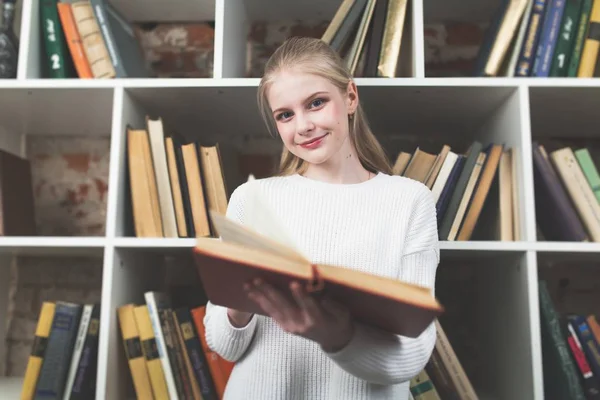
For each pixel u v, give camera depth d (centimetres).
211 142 178
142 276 152
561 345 127
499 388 146
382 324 73
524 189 129
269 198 101
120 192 135
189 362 133
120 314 133
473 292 172
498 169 138
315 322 68
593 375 129
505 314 141
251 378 92
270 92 97
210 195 139
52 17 146
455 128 169
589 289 170
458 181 136
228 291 72
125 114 139
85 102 149
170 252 153
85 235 177
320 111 94
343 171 103
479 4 171
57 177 179
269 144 179
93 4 145
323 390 90
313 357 91
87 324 133
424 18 180
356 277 64
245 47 172
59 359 132
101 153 181
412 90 136
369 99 144
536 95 140
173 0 166
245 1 167
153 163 138
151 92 140
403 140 177
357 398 88
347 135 104
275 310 69
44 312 134
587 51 139
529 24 140
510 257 138
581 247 126
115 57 143
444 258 156
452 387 131
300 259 64
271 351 93
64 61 146
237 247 66
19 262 176
